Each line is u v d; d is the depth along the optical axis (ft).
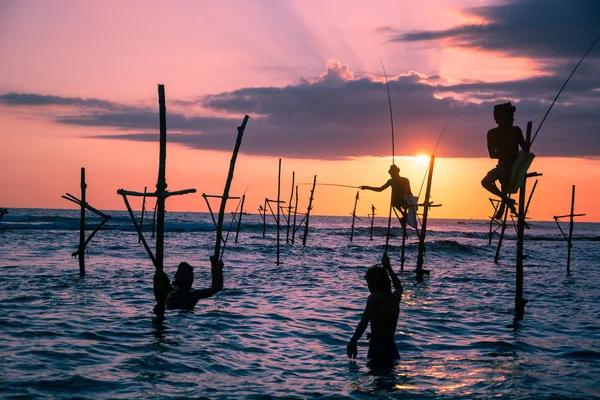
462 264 109.91
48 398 21.62
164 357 28.48
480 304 52.11
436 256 128.06
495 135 35.70
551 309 50.24
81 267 67.72
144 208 162.81
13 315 39.04
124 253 108.27
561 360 30.07
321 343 33.32
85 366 26.37
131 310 42.73
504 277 81.76
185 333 34.63
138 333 34.17
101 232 199.72
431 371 26.96
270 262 98.63
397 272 86.74
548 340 35.73
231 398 22.34
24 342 30.83
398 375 26.14
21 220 280.92
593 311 49.49
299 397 22.71
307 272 81.20
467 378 25.73
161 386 23.65
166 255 107.14
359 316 43.37
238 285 61.98
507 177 35.17
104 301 47.29
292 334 35.68
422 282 72.54
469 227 518.37
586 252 160.15
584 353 31.94
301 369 27.20
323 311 45.39
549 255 142.72
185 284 42.86
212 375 25.67
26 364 26.30
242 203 147.64
